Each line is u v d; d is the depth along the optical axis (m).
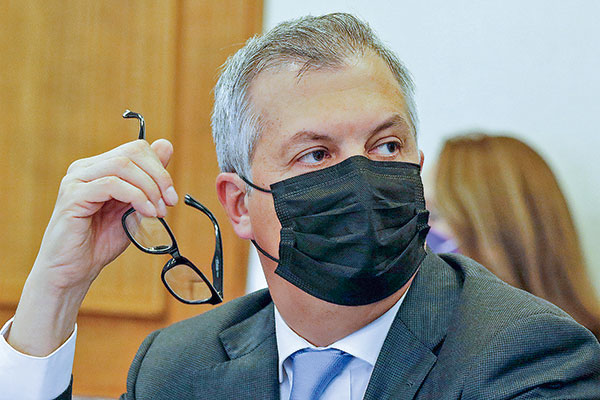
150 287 8.26
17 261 8.37
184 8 8.26
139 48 8.31
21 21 8.37
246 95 4.04
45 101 8.38
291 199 3.86
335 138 3.87
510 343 3.67
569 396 3.54
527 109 7.89
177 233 8.17
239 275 8.12
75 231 4.24
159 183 4.14
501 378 3.63
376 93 3.90
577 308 7.43
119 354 8.26
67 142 8.38
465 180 7.68
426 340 3.91
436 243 7.66
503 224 7.55
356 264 3.71
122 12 8.33
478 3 7.93
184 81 8.28
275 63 3.97
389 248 3.73
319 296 3.80
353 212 3.75
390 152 3.98
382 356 3.89
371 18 8.02
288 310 4.06
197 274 4.16
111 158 4.20
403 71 4.11
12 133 8.38
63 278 4.25
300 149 3.89
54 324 4.28
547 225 7.54
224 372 4.35
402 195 3.87
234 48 8.20
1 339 4.27
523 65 7.90
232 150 4.17
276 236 4.00
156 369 4.53
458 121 7.95
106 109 8.35
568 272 7.49
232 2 8.20
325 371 3.98
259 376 4.27
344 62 3.90
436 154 7.93
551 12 7.87
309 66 3.90
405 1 7.97
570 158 7.80
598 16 7.80
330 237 3.79
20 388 4.18
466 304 3.97
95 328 8.27
